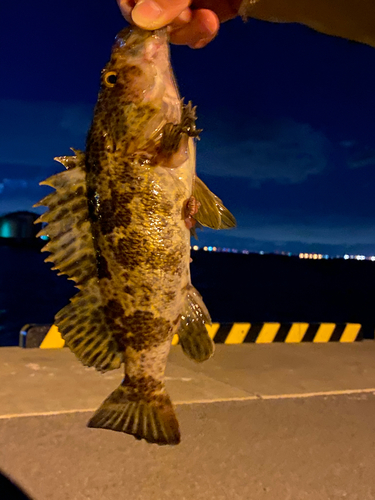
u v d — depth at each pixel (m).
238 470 0.44
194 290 0.29
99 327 0.27
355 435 0.52
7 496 0.38
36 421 0.51
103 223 0.27
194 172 0.28
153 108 0.27
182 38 0.29
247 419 0.55
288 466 0.45
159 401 0.28
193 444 0.48
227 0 0.28
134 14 0.24
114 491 0.40
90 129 0.28
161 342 0.27
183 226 0.27
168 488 0.40
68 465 0.43
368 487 0.42
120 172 0.27
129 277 0.27
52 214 0.26
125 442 0.48
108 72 0.28
